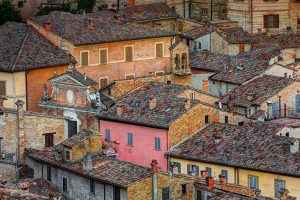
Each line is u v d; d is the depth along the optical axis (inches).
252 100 5713.6
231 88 6102.4
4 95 5905.5
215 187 4439.0
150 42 6378.0
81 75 5703.7
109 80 6279.5
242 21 7308.1
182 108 5310.0
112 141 5502.0
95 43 6190.9
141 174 4451.3
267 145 4977.9
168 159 5216.5
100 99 5826.8
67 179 4729.3
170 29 7253.9
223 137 5147.6
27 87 5910.4
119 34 6309.1
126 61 6323.8
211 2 7534.5
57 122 5374.0
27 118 5251.0
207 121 5349.4
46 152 5012.3
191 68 6481.3
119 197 4456.2
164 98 5502.0
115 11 7027.6
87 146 4822.8
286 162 4827.8
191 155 5113.2
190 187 4466.0
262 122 5246.1
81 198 4653.1
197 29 6963.6
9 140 5236.2
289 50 6697.8
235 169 4936.0
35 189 4635.8
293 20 7298.2
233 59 6427.2
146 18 7091.5
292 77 6112.2
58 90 5762.8
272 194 4825.3
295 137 5137.8
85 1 7613.2
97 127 5595.5
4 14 7411.4
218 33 6865.2
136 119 5393.7
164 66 6422.2
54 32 6181.1
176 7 7549.2
